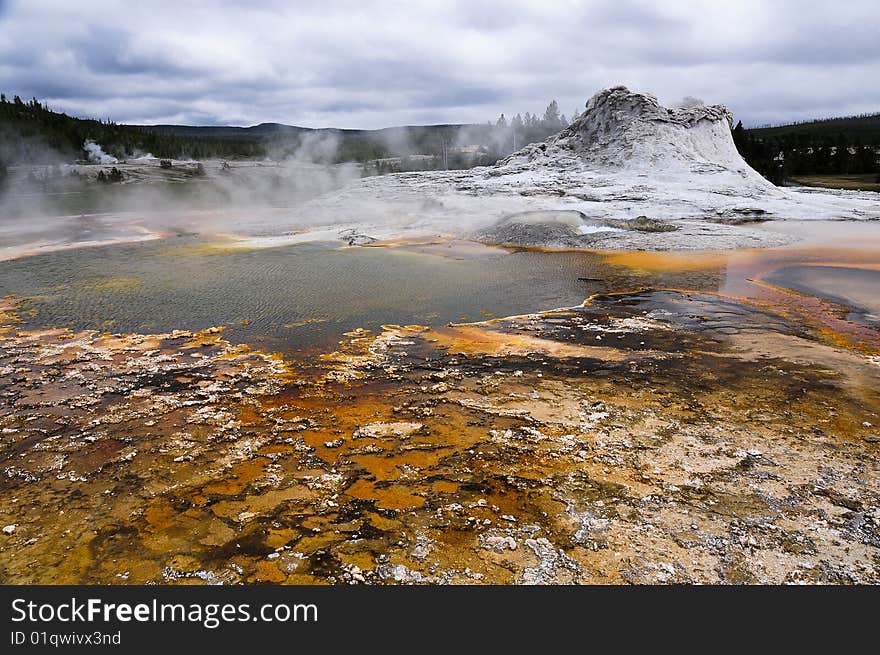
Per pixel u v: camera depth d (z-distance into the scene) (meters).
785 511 4.57
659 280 13.05
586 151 31.53
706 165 27.52
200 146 68.75
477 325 9.90
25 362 8.34
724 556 4.09
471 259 15.88
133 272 14.50
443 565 4.06
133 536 4.48
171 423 6.37
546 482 5.03
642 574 3.94
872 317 9.90
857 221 20.97
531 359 8.16
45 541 4.45
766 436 5.76
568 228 18.92
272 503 4.84
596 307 10.94
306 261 15.73
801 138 62.25
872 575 3.89
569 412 6.39
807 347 8.37
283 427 6.22
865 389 6.83
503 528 4.43
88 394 7.19
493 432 5.96
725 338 8.88
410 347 8.80
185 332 9.68
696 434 5.82
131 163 53.12
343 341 9.12
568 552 4.16
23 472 5.45
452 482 5.09
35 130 52.66
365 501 4.84
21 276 14.12
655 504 4.68
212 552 4.27
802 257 15.02
